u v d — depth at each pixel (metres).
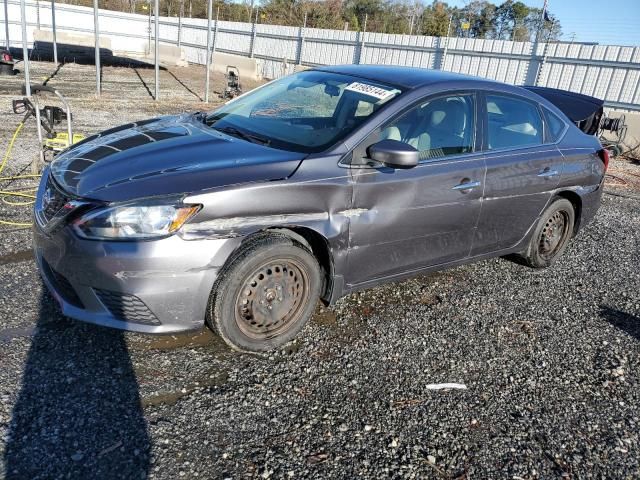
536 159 4.30
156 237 2.66
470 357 3.47
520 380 3.29
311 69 4.49
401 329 3.70
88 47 27.11
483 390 3.14
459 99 3.87
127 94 14.41
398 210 3.45
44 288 3.64
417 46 19.30
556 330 3.96
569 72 15.37
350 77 4.00
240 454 2.44
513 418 2.92
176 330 2.82
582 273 5.09
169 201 2.69
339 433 2.65
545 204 4.55
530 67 16.31
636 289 4.84
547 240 4.83
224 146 3.29
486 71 17.48
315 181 3.07
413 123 3.57
